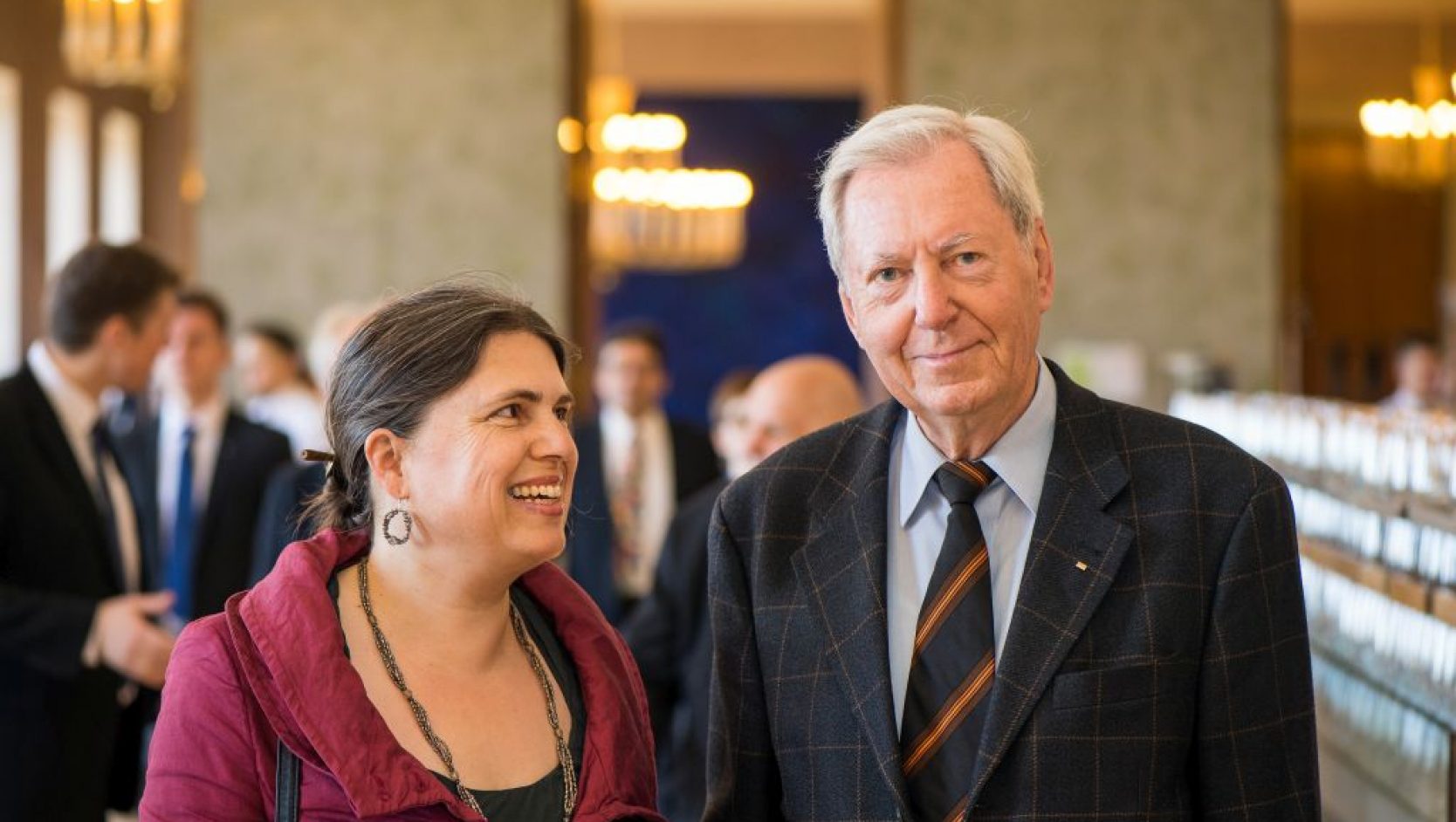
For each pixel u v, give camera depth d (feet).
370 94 28.35
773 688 6.54
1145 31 27.86
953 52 27.89
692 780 11.62
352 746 5.74
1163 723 5.97
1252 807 5.98
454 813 5.82
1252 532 6.05
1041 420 6.39
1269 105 27.81
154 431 16.87
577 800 6.16
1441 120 28.02
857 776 6.21
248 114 28.32
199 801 5.80
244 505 16.38
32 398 11.61
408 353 6.05
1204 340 27.94
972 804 5.91
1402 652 7.56
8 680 11.14
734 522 6.81
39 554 11.36
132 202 30.50
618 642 6.77
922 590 6.41
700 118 48.08
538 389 6.07
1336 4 28.19
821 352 48.57
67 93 28.30
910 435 6.57
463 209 28.32
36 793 11.13
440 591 6.15
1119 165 27.86
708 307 48.52
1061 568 6.12
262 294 28.35
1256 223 27.89
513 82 28.30
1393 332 28.81
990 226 5.97
